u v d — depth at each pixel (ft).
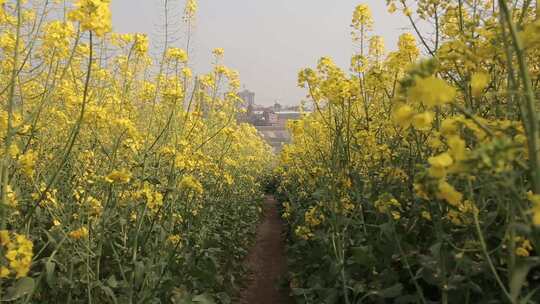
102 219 9.50
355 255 10.05
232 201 24.56
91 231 9.82
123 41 13.93
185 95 14.23
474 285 7.76
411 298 8.95
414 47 11.62
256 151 39.75
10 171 8.54
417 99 4.13
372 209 12.84
